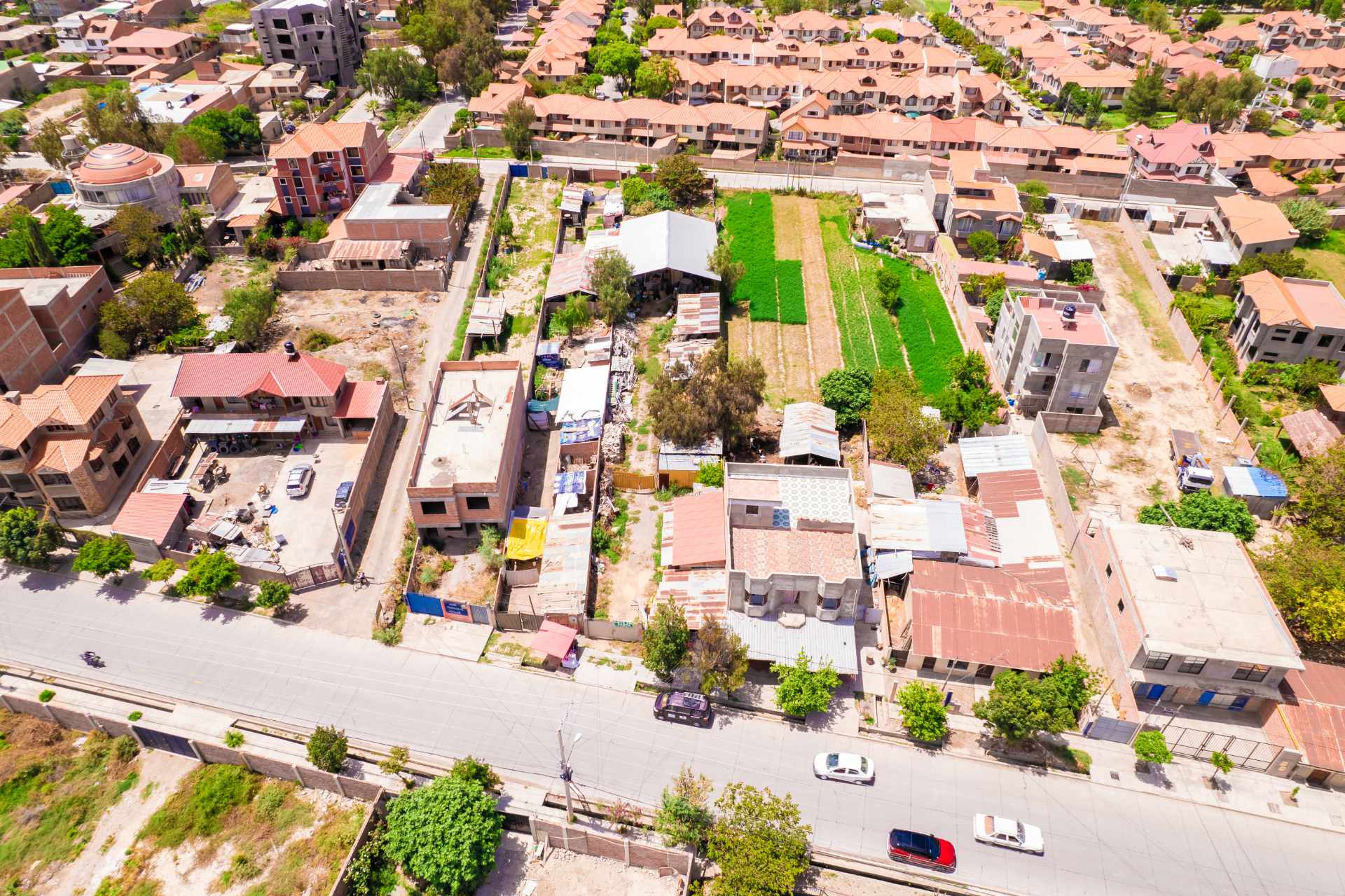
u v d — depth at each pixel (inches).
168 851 2454.5
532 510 3415.4
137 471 3587.6
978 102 7234.3
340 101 7475.4
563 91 7263.8
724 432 3646.7
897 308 4867.1
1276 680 2689.5
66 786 2613.2
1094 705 2748.5
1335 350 4138.8
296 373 3663.9
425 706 2785.4
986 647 2832.2
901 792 2564.0
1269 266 4909.0
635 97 7391.7
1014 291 4411.9
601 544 3299.7
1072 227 5487.2
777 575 2822.3
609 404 3971.5
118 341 4175.7
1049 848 2433.6
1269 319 4143.7
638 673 2888.8
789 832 2299.5
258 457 3703.3
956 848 2428.6
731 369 3644.2
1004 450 3609.7
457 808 2284.7
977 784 2593.5
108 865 2428.6
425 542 3331.7
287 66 7603.4
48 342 4025.6
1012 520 3314.5
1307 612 2832.2
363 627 3038.9
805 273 5216.5
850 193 6122.1
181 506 3299.7
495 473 3262.8
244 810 2539.4
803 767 2630.4
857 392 3848.4
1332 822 2516.0
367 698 2807.6
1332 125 7485.2
